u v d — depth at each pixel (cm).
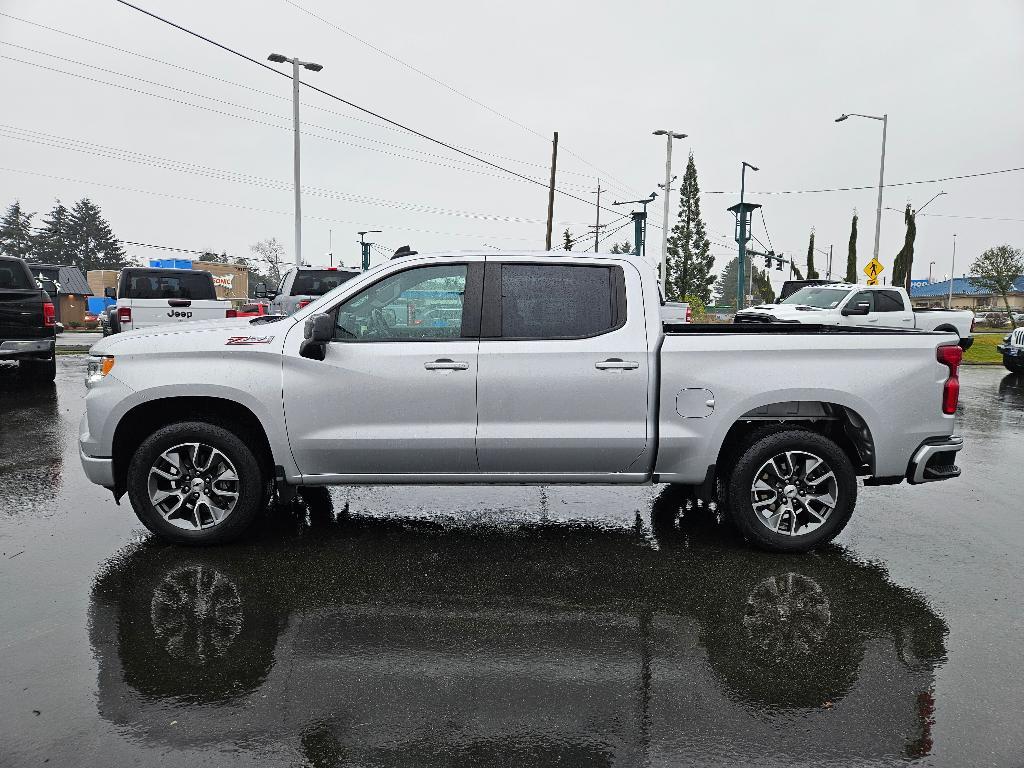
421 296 480
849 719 297
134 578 436
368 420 474
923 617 393
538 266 486
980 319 6812
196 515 485
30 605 398
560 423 475
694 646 359
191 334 480
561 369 472
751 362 474
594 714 300
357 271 1420
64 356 1816
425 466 483
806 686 323
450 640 363
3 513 555
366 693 314
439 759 270
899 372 475
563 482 493
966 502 619
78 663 336
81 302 4800
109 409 469
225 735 283
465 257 486
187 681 322
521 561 472
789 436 479
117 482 487
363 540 509
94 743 277
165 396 468
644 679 328
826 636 370
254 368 470
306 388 470
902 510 595
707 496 488
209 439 473
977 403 1249
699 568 461
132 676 326
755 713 301
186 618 384
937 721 296
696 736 285
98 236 10344
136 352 473
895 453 480
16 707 300
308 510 576
